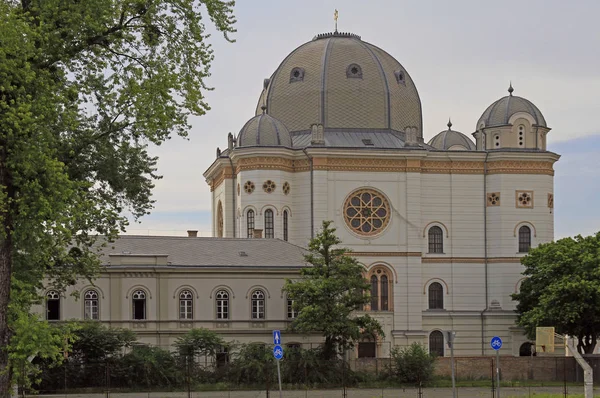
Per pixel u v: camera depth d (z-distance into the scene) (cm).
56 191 3941
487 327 10169
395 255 10081
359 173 10088
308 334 8569
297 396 6606
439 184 10325
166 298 8438
